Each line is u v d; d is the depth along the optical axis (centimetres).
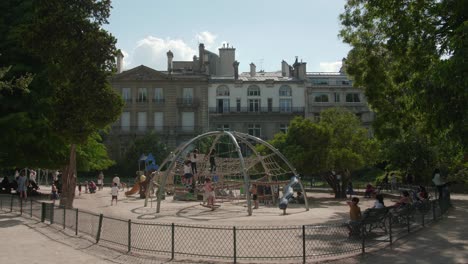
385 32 1966
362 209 2473
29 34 2194
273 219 1961
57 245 1282
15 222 1759
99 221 1309
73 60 2217
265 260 1063
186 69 6962
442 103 1247
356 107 6662
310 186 5109
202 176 2825
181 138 6462
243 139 2638
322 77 6944
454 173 3359
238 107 6588
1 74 1708
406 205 1520
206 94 6538
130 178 5856
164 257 1108
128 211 2348
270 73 7444
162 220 1927
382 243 1254
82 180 5791
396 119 2127
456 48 1204
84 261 1085
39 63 2469
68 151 2675
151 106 6494
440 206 1934
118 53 2347
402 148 3300
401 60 1916
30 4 2517
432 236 1392
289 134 3447
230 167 3081
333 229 1243
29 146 2498
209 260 1073
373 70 2158
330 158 3203
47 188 4597
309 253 1107
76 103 2266
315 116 6619
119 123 6475
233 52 7225
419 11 1709
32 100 2350
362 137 3541
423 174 3325
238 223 1816
